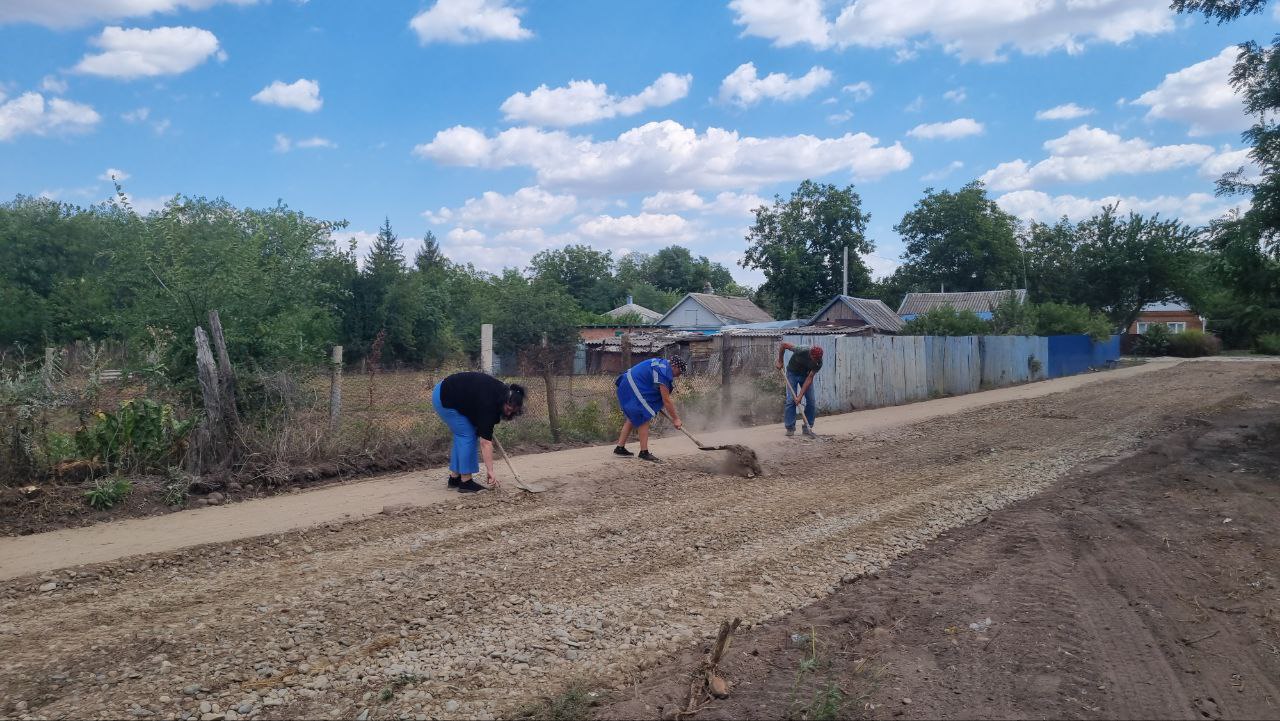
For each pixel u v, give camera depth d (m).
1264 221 11.12
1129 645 4.79
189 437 8.20
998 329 34.16
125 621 4.70
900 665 4.38
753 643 4.63
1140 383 26.69
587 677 4.17
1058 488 9.10
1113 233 52.91
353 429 9.76
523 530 6.82
